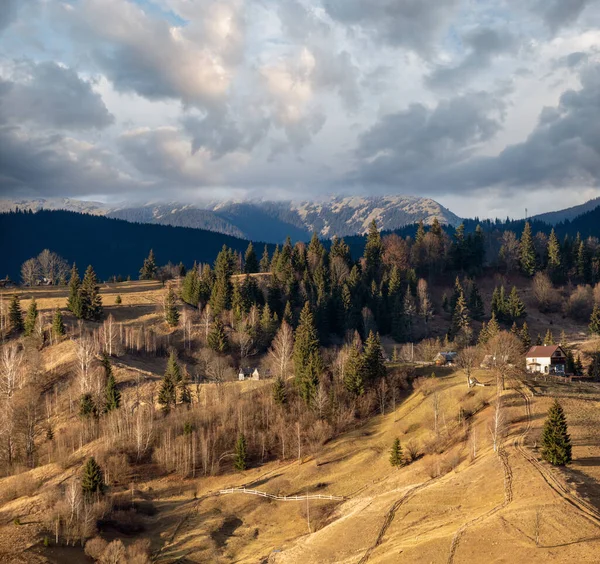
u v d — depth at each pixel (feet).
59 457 419.33
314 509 342.44
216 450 435.53
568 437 287.48
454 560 219.41
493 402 407.23
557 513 232.12
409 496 304.09
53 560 294.05
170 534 334.65
